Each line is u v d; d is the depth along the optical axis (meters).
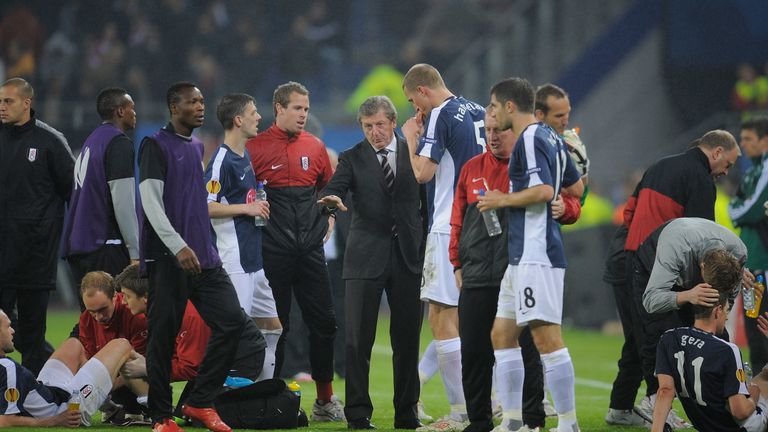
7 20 81.69
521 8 86.31
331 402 28.20
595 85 73.69
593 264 60.84
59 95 79.94
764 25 70.94
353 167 25.89
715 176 26.75
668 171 26.34
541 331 22.41
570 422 22.59
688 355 21.75
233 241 27.02
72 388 24.61
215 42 81.88
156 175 22.58
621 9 83.69
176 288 22.88
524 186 21.95
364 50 86.88
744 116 65.00
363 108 25.97
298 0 86.81
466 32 87.12
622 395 27.45
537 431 23.47
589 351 49.84
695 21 71.75
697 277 23.72
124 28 82.31
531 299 21.97
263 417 25.22
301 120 28.23
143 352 26.00
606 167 72.81
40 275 28.80
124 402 25.72
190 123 23.11
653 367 25.30
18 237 28.47
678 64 72.00
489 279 23.11
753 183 31.95
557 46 83.31
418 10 89.06
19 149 28.53
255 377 26.39
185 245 22.27
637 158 72.94
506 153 23.42
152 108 68.81
